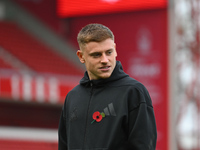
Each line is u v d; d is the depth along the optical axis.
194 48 53.97
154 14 38.88
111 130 7.43
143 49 39.09
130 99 7.58
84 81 8.16
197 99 55.91
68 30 45.97
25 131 36.06
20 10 47.25
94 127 7.61
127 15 40.25
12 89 32.28
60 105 37.47
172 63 37.84
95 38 7.44
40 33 46.22
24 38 44.25
